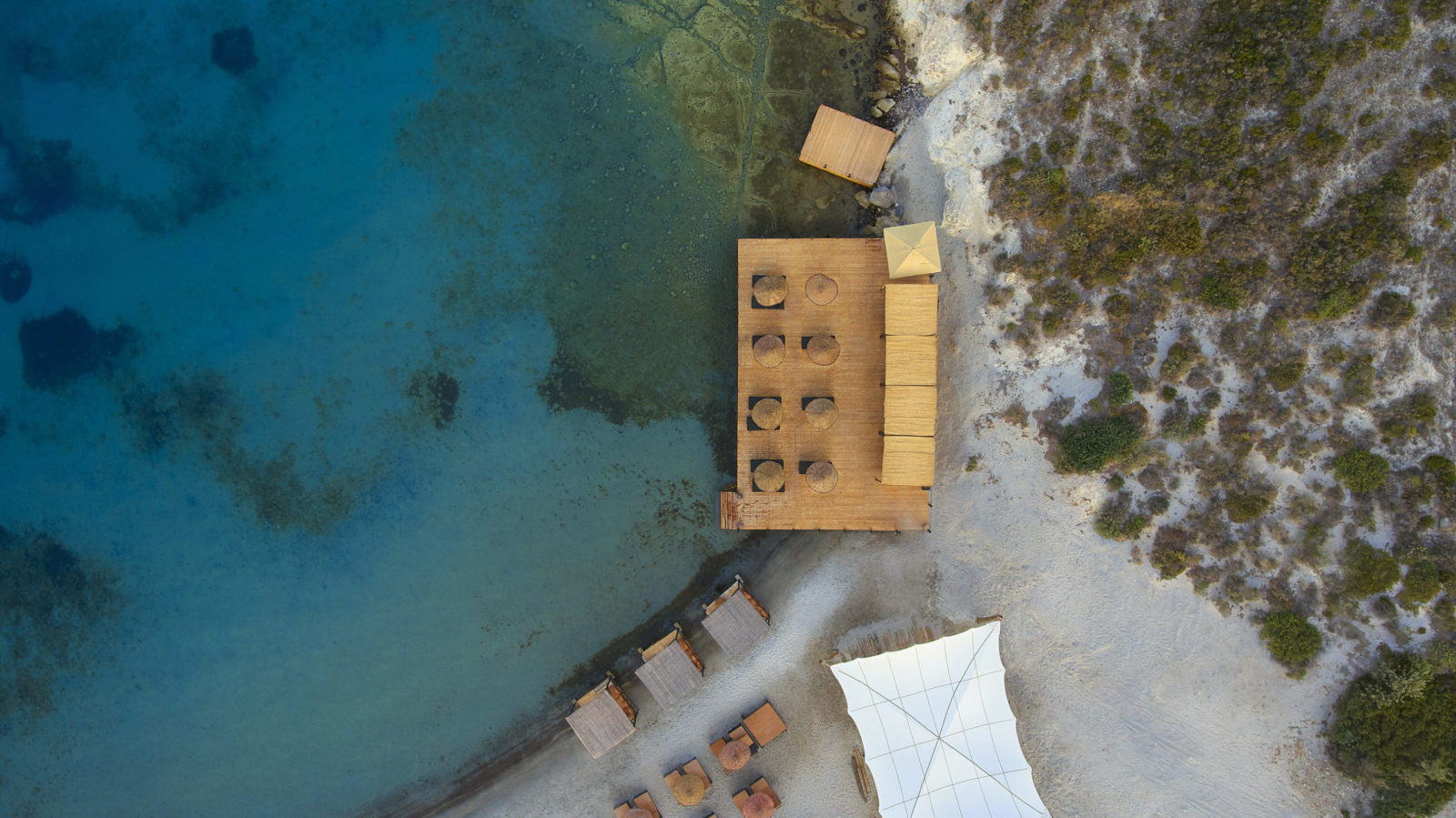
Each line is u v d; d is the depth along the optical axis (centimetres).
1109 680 2336
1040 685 2362
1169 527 2286
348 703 2528
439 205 2519
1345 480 2177
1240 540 2252
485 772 2523
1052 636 2358
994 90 2297
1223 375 2238
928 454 2203
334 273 2525
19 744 2541
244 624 2538
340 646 2528
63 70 2531
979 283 2358
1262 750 2264
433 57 2502
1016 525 2372
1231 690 2280
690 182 2483
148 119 2530
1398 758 2122
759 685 2442
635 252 2502
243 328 2528
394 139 2511
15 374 2542
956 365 2398
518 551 2527
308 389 2527
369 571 2527
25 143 2538
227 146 2525
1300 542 2216
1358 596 2173
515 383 2520
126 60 2527
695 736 2450
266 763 2538
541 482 2525
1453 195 2095
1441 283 2112
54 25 2528
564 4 2473
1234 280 2197
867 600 2431
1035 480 2352
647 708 2473
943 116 2345
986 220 2319
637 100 2480
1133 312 2270
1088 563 2338
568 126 2494
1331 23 2106
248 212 2528
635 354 2506
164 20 2516
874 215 2447
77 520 2545
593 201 2502
